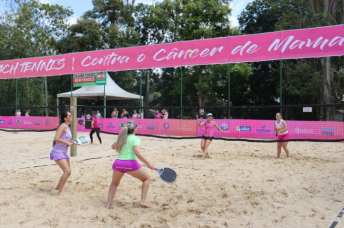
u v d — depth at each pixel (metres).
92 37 32.84
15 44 32.53
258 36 14.05
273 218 4.09
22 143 12.67
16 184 5.84
